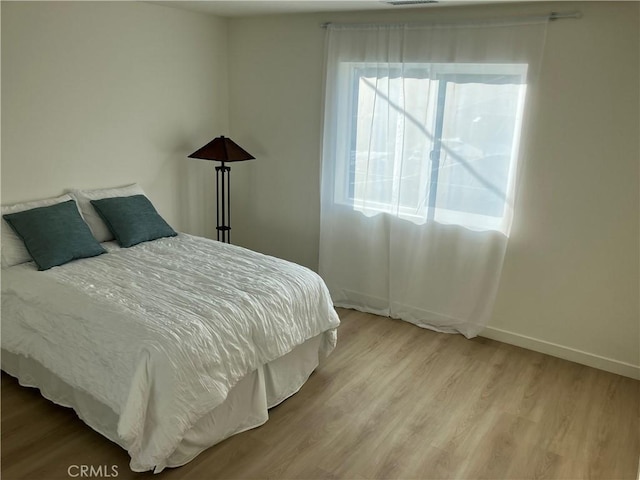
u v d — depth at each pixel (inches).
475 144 138.3
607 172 125.3
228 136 190.9
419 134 146.3
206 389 92.2
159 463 89.3
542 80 128.3
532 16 126.3
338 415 112.3
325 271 173.0
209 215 190.9
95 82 143.6
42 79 131.5
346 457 99.4
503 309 146.8
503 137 134.4
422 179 148.5
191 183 180.2
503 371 132.9
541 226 136.1
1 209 126.2
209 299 106.2
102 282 113.8
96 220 142.1
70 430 103.0
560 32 124.0
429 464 98.3
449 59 137.7
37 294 109.7
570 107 126.3
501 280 145.0
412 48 142.6
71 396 105.7
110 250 136.9
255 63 177.5
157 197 169.0
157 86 160.9
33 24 127.3
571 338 138.6
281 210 185.2
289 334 111.7
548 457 101.8
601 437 108.4
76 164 143.3
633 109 119.6
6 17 122.0
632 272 127.4
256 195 189.6
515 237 140.3
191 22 167.3
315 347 126.0
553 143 130.1
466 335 150.5
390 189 155.7
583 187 128.7
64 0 132.6
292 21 165.8
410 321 159.8
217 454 98.7
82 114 142.2
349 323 159.0
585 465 100.0
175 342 90.8
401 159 150.9
